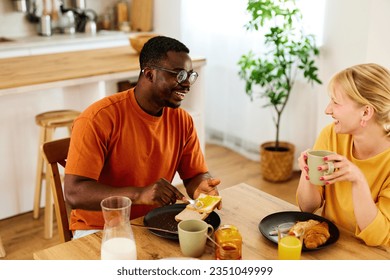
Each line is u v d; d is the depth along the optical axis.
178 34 4.54
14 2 4.53
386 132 1.59
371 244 1.49
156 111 1.77
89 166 1.67
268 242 1.49
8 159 3.06
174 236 1.49
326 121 3.55
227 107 4.37
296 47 3.49
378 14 2.90
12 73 2.90
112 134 1.72
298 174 3.85
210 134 4.67
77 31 4.82
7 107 2.98
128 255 1.29
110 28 5.05
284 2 3.37
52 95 3.13
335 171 1.50
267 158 3.65
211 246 1.46
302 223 1.52
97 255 1.41
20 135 3.07
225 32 4.21
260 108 4.03
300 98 3.73
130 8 5.07
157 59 1.66
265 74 3.50
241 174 3.87
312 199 1.72
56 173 1.86
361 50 3.23
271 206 1.73
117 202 1.36
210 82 4.51
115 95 1.78
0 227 3.03
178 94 1.71
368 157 1.64
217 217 1.61
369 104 1.53
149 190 1.55
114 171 1.78
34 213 3.14
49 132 2.89
